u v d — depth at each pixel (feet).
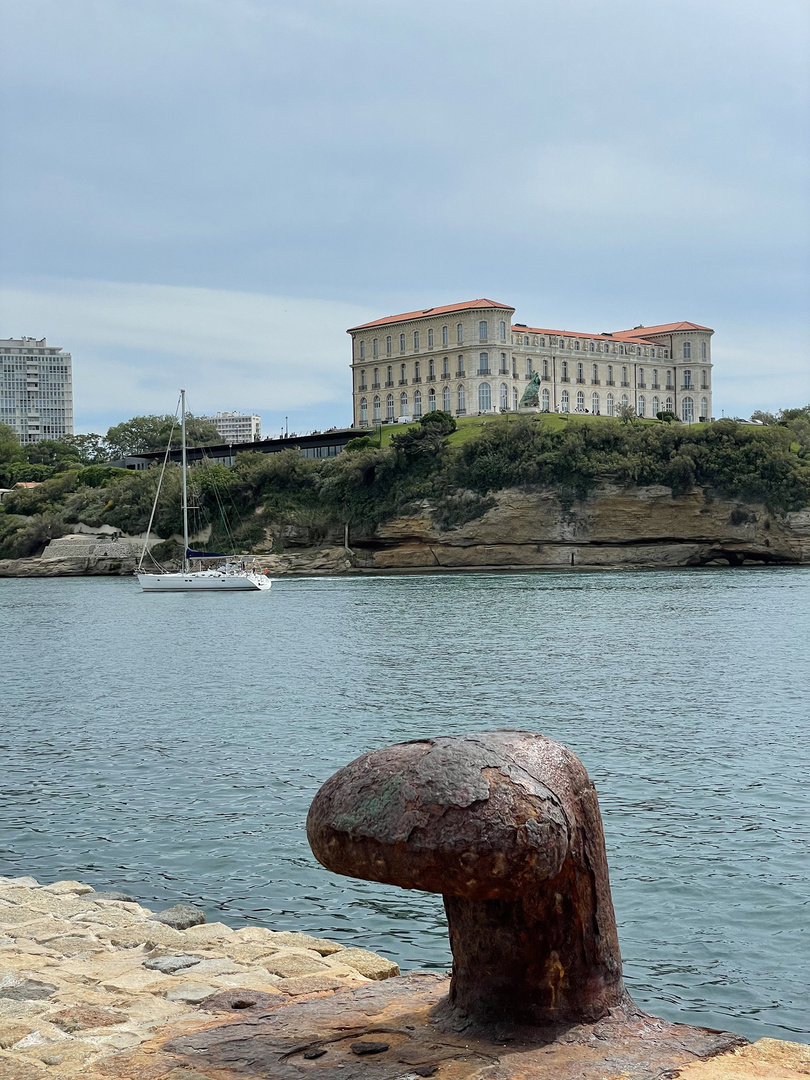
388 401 565.53
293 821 49.62
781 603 216.54
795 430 457.68
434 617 194.90
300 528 432.25
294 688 100.89
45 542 467.93
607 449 403.95
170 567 429.38
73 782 59.26
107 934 26.89
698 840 46.16
